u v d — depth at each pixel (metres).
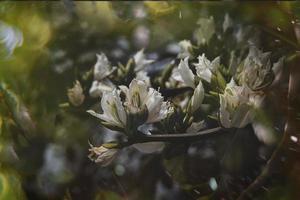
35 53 0.93
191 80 0.77
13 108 0.87
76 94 0.86
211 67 0.76
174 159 0.76
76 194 0.81
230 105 0.73
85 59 0.95
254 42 0.83
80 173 0.82
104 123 0.73
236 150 0.74
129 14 0.98
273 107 0.74
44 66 0.92
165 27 0.95
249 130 0.75
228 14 0.89
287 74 0.76
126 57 0.95
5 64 0.90
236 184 0.73
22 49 0.92
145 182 0.79
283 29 0.81
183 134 0.74
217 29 0.87
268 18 0.84
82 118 0.85
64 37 0.96
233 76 0.76
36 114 0.87
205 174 0.75
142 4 0.99
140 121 0.73
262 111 0.74
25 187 0.83
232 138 0.75
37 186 0.83
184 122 0.75
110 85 0.87
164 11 0.96
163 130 0.75
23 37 0.93
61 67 0.92
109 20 0.98
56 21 0.97
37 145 0.85
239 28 0.86
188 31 0.93
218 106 0.75
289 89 0.74
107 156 0.74
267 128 0.74
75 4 0.99
